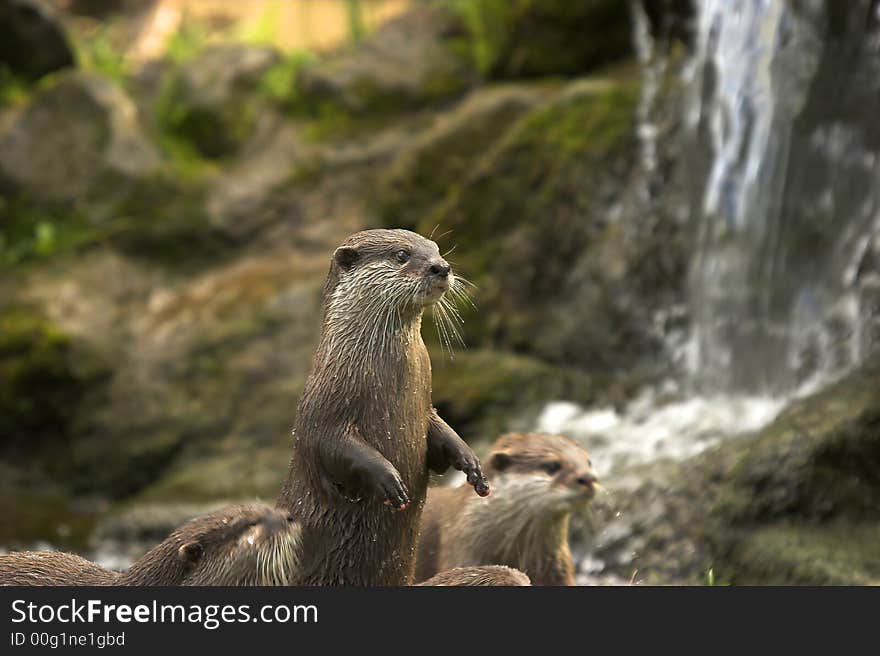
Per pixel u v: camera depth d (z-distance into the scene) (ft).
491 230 48.08
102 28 76.79
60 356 49.24
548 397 43.73
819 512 28.96
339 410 20.90
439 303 23.50
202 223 53.98
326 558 21.25
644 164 46.26
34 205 54.90
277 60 59.82
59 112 56.34
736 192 42.93
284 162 55.57
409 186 51.31
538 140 48.01
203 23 77.46
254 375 48.55
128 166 55.11
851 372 32.19
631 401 42.98
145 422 48.55
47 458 49.34
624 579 30.83
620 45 53.16
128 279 52.54
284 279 51.24
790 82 41.19
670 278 44.91
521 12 54.80
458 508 26.16
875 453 29.12
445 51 57.31
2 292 51.16
